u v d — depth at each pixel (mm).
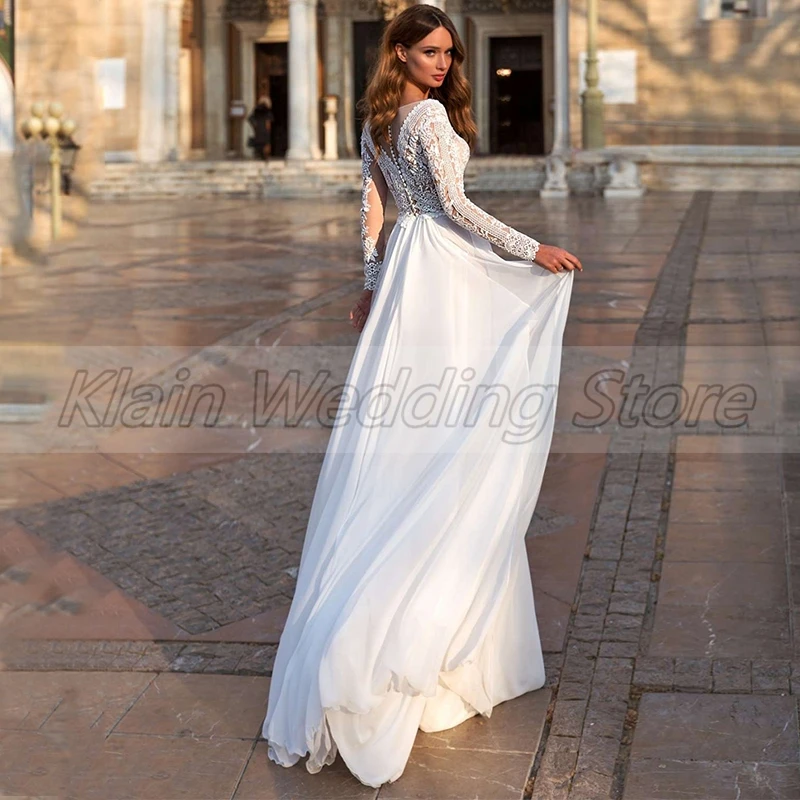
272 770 2623
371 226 2947
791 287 8930
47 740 2268
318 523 2756
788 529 4082
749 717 2805
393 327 2758
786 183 20016
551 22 27453
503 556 2676
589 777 2553
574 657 3170
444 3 27531
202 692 3014
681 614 3430
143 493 4582
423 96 2781
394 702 2566
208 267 10734
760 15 21641
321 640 2525
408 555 2545
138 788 2525
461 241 2803
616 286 9250
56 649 3191
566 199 18906
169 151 22547
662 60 22062
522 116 28391
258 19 28281
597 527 4180
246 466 5012
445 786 2539
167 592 3684
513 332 2770
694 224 13852
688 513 4293
